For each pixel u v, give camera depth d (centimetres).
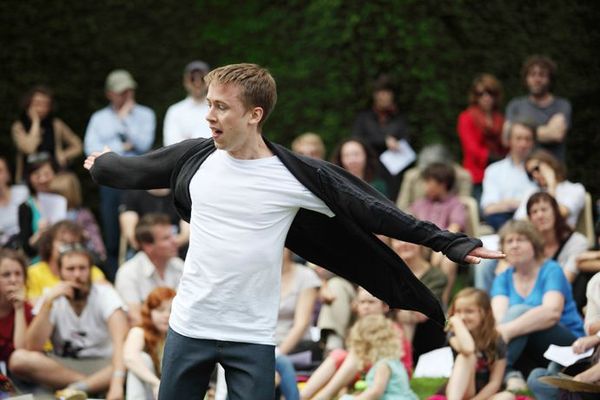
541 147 1689
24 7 2048
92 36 2058
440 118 1927
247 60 2023
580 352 1040
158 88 2059
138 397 1143
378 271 807
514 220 1202
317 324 1323
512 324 1139
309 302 1270
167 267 1342
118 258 1806
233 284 765
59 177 1619
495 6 1933
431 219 1495
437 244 739
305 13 1989
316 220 798
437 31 1923
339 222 793
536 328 1140
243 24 2028
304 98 1972
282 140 1980
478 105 1784
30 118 1909
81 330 1234
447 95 1925
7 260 1203
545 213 1266
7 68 2045
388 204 757
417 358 1278
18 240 1548
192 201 776
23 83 2047
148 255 1334
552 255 1276
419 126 1928
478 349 1114
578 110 1928
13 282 1202
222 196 765
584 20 1931
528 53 1934
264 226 764
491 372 1119
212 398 1155
